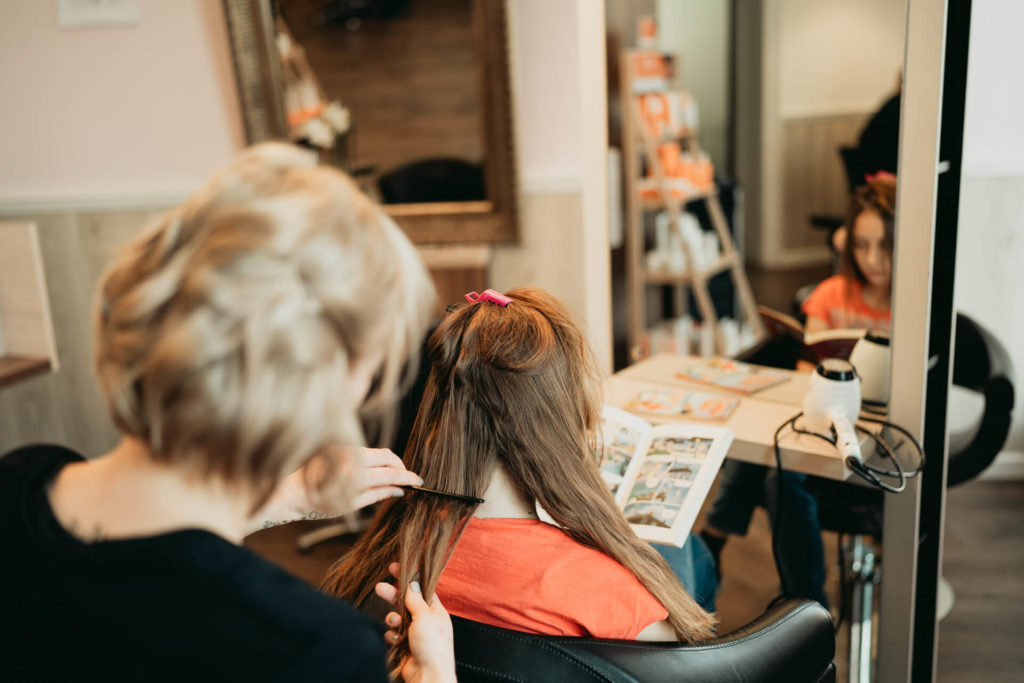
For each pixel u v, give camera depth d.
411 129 2.63
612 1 2.49
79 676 0.55
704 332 2.86
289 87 2.69
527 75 2.53
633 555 1.00
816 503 1.76
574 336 1.03
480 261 2.61
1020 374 2.83
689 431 1.46
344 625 0.57
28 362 2.42
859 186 1.71
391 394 0.59
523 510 1.02
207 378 0.49
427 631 0.90
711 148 2.73
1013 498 2.80
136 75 2.80
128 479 0.57
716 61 2.68
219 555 0.55
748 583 2.02
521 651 0.91
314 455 0.56
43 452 0.66
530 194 2.62
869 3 2.22
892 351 1.42
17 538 0.58
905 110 1.31
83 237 2.95
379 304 0.55
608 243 2.32
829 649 1.14
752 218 2.65
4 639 0.57
